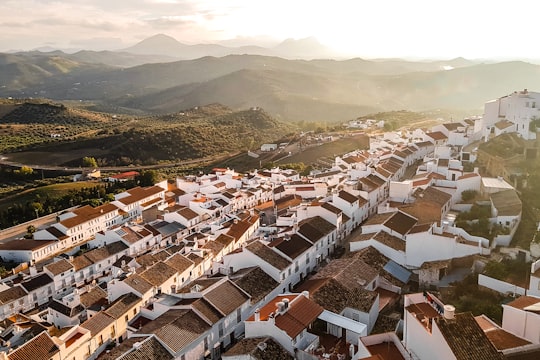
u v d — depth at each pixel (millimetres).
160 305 74438
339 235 107312
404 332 49375
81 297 91375
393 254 87375
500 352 41375
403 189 111438
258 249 88812
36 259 129000
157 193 172250
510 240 81062
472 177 106375
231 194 154500
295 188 144375
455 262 81375
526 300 53531
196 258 101875
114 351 63969
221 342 70250
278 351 59188
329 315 65375
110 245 121000
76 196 187125
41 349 68500
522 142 116688
